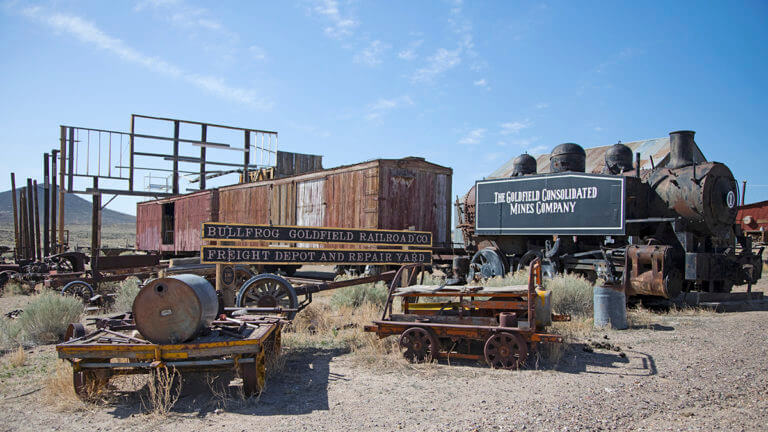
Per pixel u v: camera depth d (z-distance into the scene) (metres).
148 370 4.93
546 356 6.32
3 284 14.46
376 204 14.17
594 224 11.84
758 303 11.30
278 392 5.04
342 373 5.73
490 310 7.01
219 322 5.67
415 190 15.08
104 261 13.38
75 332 5.50
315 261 8.77
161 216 26.31
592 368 5.88
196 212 22.67
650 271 10.10
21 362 6.34
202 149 24.33
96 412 4.56
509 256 14.67
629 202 11.66
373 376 5.61
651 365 5.99
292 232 8.55
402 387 5.18
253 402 4.73
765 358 6.32
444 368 5.95
